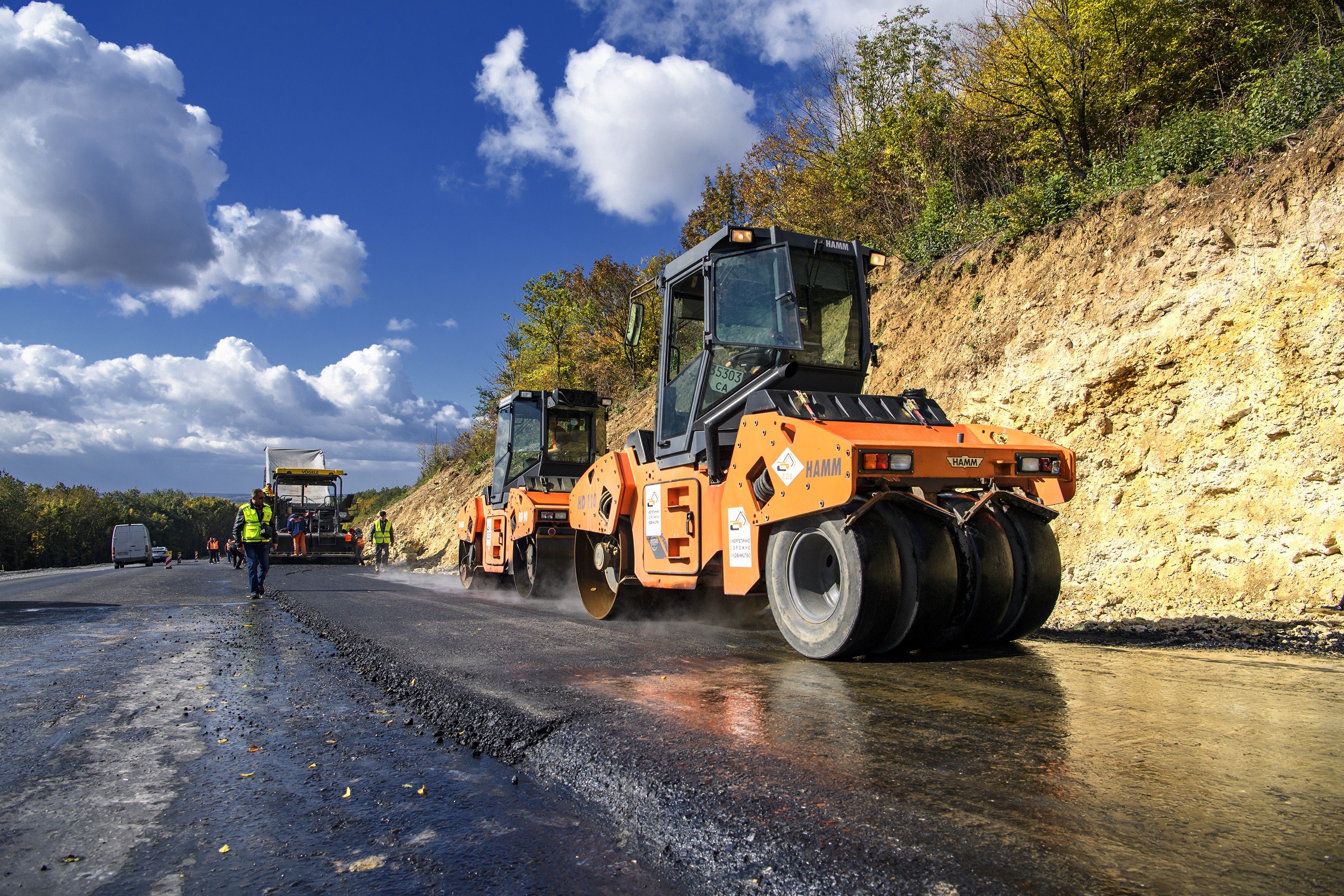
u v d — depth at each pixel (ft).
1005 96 41.83
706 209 77.51
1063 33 38.22
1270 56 33.76
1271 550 22.91
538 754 10.66
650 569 24.08
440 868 7.26
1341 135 24.75
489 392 104.88
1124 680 13.52
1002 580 16.35
